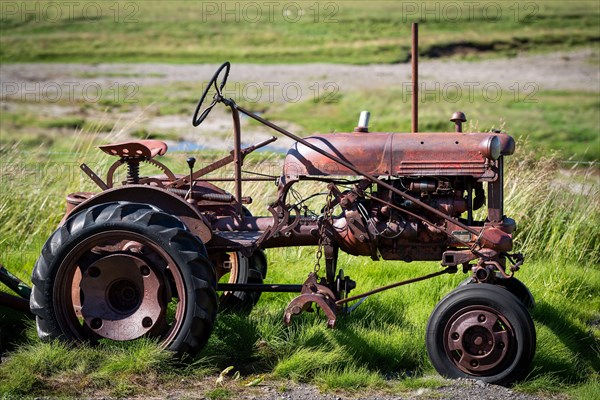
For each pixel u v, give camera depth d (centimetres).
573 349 722
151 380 641
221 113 3120
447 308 653
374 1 5494
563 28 4619
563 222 1045
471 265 718
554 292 871
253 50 4450
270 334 720
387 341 705
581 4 5197
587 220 1038
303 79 3769
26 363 644
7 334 742
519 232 1033
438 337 655
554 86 3588
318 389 641
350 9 5244
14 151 1195
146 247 678
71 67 4078
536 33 4519
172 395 621
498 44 4347
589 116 3075
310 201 1106
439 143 675
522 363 641
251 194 1109
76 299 712
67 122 2938
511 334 643
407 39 4494
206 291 655
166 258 654
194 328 650
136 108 3156
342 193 691
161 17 5181
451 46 4347
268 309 820
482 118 3031
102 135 2591
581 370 693
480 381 648
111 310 672
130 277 667
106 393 621
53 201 1112
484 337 645
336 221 702
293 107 3247
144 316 666
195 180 758
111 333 666
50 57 4303
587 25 4662
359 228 689
